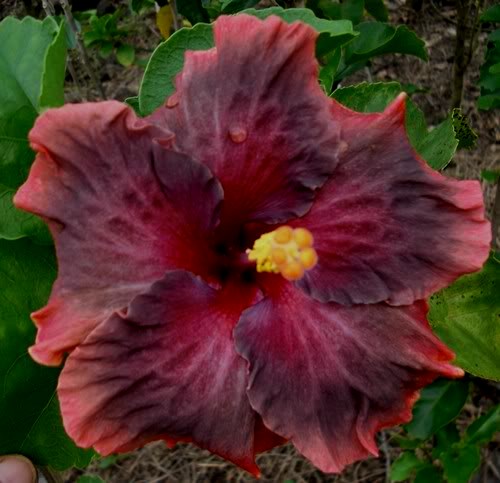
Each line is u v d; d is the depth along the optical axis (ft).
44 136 0.55
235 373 0.63
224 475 1.54
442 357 0.63
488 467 1.42
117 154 0.57
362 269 0.63
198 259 0.64
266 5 1.68
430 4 2.07
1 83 0.69
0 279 0.68
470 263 0.61
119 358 0.57
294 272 0.59
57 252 0.57
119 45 1.85
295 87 0.60
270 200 0.64
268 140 0.61
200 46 0.70
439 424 1.18
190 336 0.61
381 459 1.52
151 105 0.70
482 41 1.94
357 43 1.06
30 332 0.69
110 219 0.58
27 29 0.70
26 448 0.72
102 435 0.58
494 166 1.76
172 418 0.60
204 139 0.61
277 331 0.64
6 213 0.67
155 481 1.54
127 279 0.59
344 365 0.64
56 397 0.72
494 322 0.87
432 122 1.87
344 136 0.63
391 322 0.64
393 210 0.63
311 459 0.62
